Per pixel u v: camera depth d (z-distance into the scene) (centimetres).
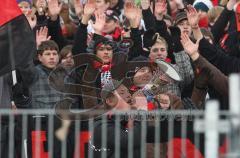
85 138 2045
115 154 1992
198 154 1975
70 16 2698
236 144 1379
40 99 2197
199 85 2202
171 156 1973
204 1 2820
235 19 2548
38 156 2002
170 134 1969
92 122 2027
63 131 2034
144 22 2570
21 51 2186
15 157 2055
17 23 2195
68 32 2673
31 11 2528
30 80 2166
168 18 2722
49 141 1977
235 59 2283
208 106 1405
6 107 2133
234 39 2509
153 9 2711
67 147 2053
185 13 2547
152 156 2020
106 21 2602
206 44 2286
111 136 2002
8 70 2170
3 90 2142
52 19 2489
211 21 2797
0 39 2188
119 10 2923
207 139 1407
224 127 1398
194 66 2250
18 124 2017
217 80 2178
